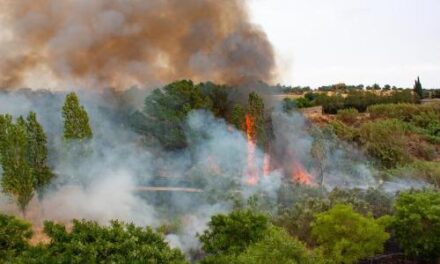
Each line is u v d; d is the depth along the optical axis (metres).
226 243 27.77
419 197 37.38
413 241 36.66
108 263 21.38
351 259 32.22
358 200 44.47
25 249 25.09
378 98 130.00
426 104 117.62
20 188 42.56
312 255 24.88
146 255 22.23
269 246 23.89
